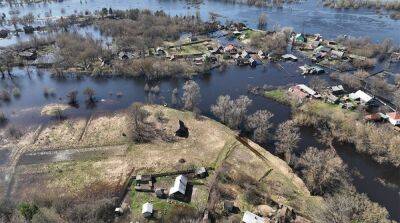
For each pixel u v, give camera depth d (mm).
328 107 138125
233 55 192000
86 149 115562
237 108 124188
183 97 142625
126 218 87812
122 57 185250
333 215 85250
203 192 96562
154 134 122125
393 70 175375
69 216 83812
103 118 134500
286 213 87250
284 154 112438
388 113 130375
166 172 103688
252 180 100438
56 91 158625
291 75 170875
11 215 79312
